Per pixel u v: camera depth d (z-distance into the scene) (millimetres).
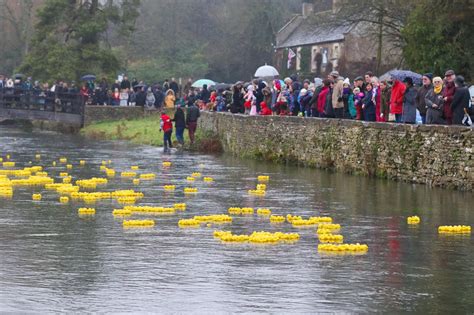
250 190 29375
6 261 17250
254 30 118438
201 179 33875
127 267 16750
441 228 21141
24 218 22984
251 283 15484
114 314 13469
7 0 115938
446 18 50969
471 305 14086
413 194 27875
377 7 67438
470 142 28359
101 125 74188
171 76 114250
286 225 22078
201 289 15039
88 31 88688
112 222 22359
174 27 121375
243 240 19688
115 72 90562
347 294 14742
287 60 115000
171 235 20391
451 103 30375
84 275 16062
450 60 51031
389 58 77125
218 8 124938
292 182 32094
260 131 43781
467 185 28453
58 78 88125
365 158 33812
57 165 40938
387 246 19094
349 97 37812
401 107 33094
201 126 58469
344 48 101625
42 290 14922
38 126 82062
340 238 19703
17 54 116000
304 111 42688
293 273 16297
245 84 58062
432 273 16359
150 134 62562
